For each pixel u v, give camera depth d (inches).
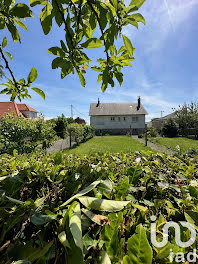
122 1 28.9
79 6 31.8
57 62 33.5
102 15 27.9
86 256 18.8
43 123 237.6
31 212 21.6
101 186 30.8
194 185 37.3
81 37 36.2
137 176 38.3
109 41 28.9
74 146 374.9
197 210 25.0
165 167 55.4
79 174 39.5
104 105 1031.0
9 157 70.1
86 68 43.9
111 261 17.8
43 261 16.0
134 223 23.2
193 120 658.8
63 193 32.0
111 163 57.9
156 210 27.2
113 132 943.7
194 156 64.2
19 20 41.7
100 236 19.9
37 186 36.3
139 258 16.6
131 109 975.6
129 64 39.4
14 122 204.1
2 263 16.7
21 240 21.0
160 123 991.0
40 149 230.2
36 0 27.2
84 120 1385.3
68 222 17.7
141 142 457.7
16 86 45.3
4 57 43.2
